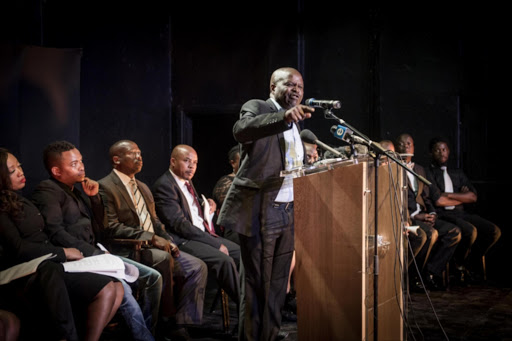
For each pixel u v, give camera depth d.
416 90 6.02
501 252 5.84
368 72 6.04
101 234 3.33
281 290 2.64
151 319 3.09
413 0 5.99
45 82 4.55
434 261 4.90
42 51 4.54
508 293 4.73
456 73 5.98
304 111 2.27
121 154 3.52
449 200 5.27
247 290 2.61
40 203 2.93
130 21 5.88
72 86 4.70
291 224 2.65
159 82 6.02
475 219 5.31
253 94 6.03
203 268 3.38
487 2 5.90
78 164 3.11
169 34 6.06
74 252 2.71
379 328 2.28
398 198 2.46
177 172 3.88
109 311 2.58
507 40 5.87
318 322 2.28
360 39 6.06
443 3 5.97
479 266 5.40
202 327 3.60
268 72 6.01
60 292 2.45
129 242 3.26
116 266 2.68
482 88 5.95
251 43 6.03
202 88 6.06
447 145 5.65
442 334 3.36
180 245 3.66
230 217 2.58
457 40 5.97
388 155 2.20
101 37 5.74
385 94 6.03
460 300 4.43
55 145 3.09
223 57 6.05
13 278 2.45
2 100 4.21
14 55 4.34
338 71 6.09
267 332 2.60
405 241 2.52
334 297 2.21
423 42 6.00
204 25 6.05
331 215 2.22
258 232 2.58
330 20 6.08
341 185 2.18
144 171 5.95
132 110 5.88
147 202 3.61
